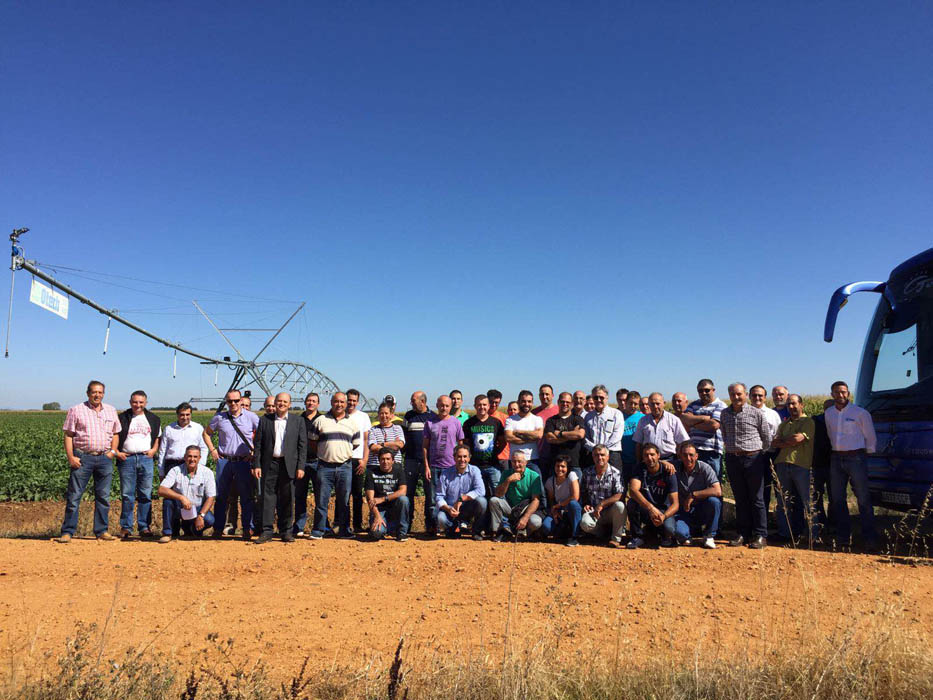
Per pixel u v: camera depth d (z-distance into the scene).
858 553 7.52
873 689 3.62
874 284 9.34
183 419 9.75
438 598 5.99
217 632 5.05
